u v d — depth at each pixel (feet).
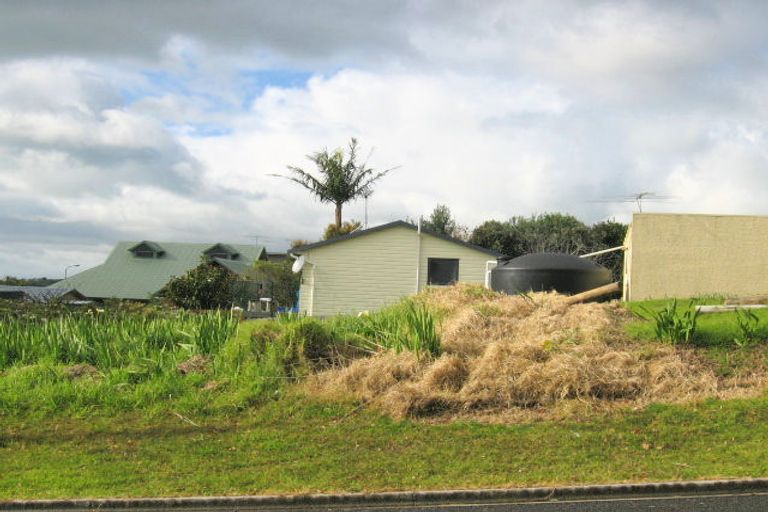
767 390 31.96
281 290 139.44
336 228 150.82
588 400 31.94
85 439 31.35
